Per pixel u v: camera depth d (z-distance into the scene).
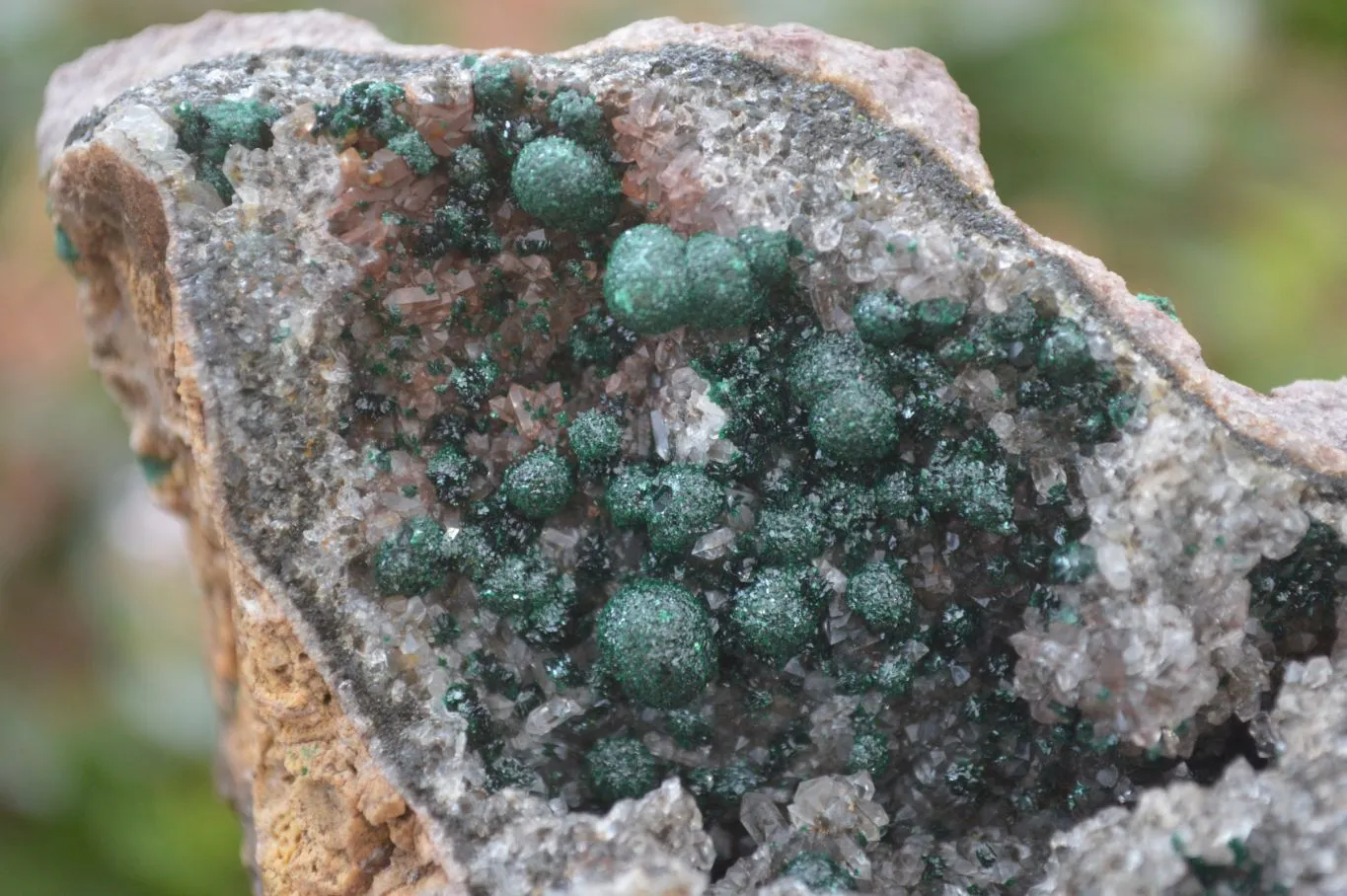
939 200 0.20
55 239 0.22
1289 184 0.31
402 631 0.20
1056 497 0.20
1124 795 0.20
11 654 0.26
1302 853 0.19
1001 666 0.20
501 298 0.20
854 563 0.20
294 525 0.20
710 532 0.20
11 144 0.29
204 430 0.20
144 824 0.25
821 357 0.20
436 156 0.20
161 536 0.26
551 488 0.20
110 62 0.22
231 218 0.20
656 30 0.21
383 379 0.20
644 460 0.20
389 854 0.20
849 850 0.20
